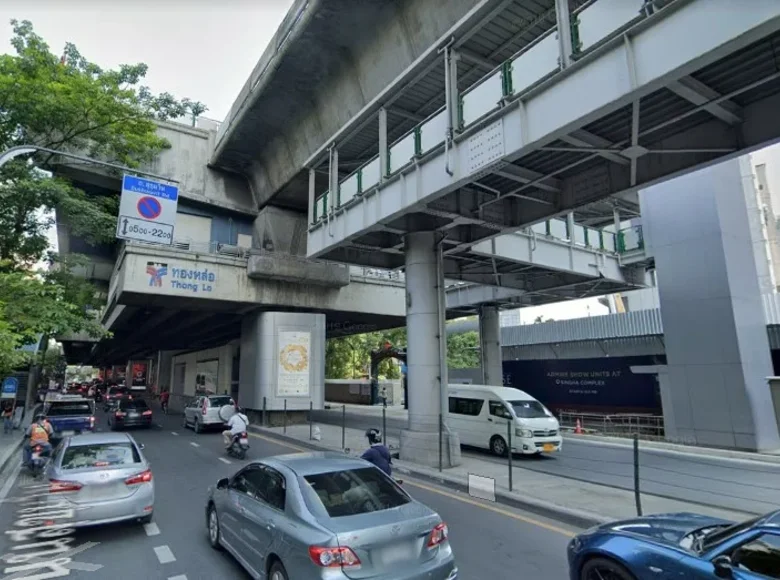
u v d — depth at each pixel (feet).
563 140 33.68
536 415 49.42
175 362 171.42
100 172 73.56
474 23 36.47
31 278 47.47
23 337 39.68
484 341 94.79
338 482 16.26
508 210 47.96
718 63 26.18
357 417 97.60
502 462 44.91
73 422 55.36
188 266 71.72
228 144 78.84
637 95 25.61
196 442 60.34
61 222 64.34
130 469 23.80
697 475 39.50
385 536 13.69
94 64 54.13
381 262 63.98
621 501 28.76
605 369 91.09
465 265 71.77
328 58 56.80
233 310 83.20
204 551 21.09
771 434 53.93
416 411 45.01
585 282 76.74
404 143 44.32
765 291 85.71
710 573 11.87
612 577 14.32
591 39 27.71
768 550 11.57
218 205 87.71
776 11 19.98
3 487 35.50
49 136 53.36
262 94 64.54
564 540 22.80
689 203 60.13
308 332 80.79
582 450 54.90
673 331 60.18
